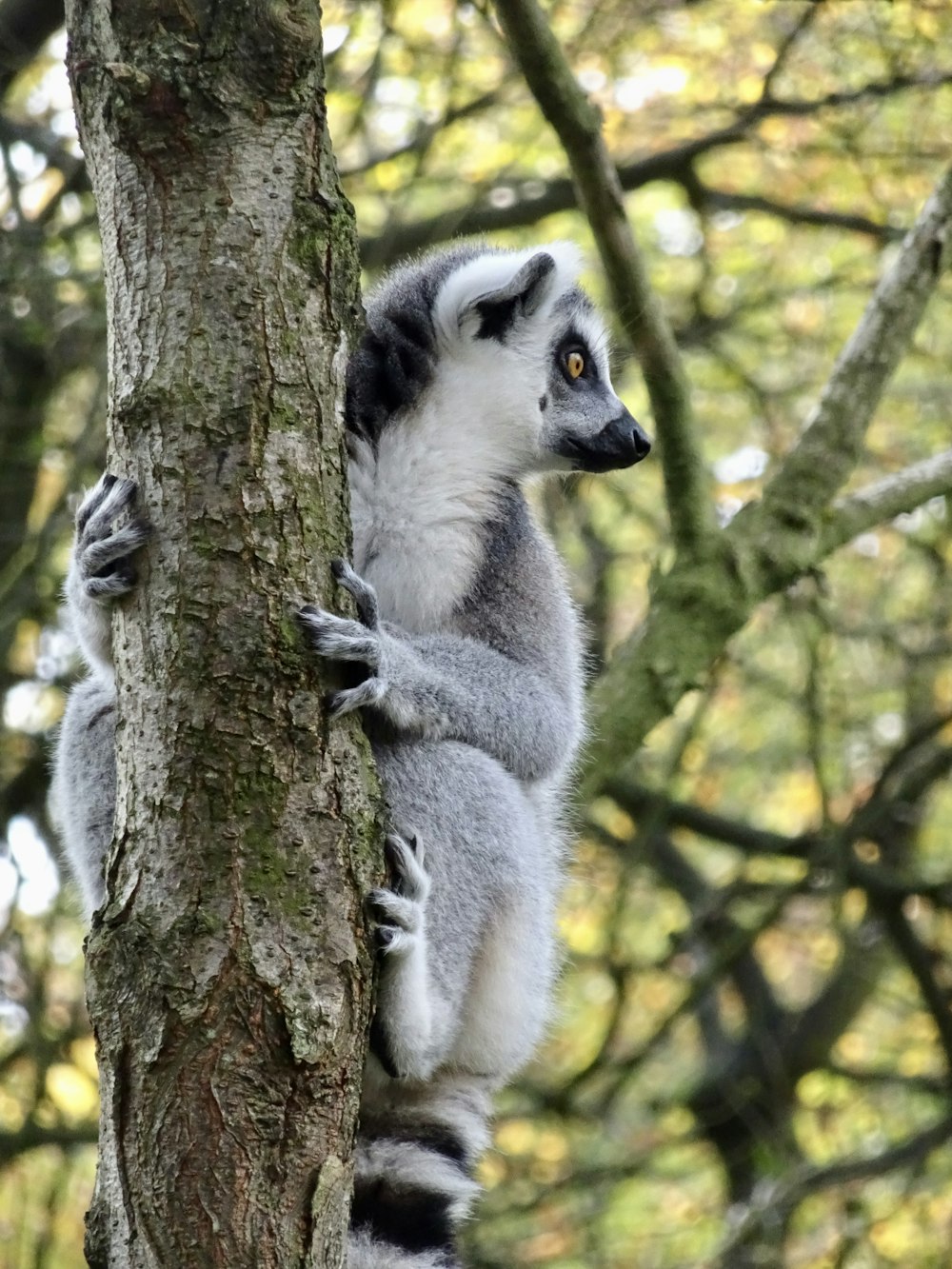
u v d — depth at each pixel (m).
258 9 6.14
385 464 8.95
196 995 5.61
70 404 16.53
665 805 15.68
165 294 6.07
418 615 8.85
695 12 17.23
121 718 6.01
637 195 19.33
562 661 9.29
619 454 10.09
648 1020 20.09
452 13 16.09
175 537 5.93
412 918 7.02
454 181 16.88
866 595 18.89
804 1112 19.28
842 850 15.86
